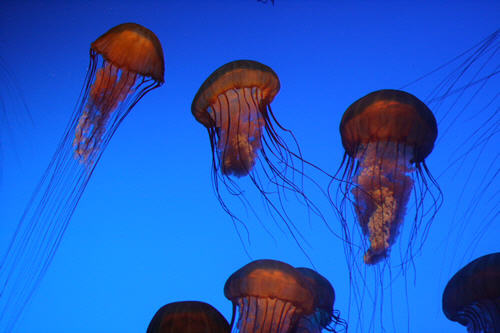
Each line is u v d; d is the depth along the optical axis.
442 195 2.03
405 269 2.04
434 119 1.92
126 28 2.10
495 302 1.83
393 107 1.88
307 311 1.89
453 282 1.89
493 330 1.84
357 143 1.94
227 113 2.10
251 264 1.88
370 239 1.99
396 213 1.97
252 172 2.12
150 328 1.84
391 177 1.96
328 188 2.05
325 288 2.01
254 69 2.02
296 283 1.85
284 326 1.90
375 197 1.98
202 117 2.11
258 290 1.84
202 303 1.86
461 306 1.86
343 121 1.96
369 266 2.02
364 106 1.91
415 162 1.96
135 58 2.11
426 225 2.06
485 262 1.85
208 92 2.04
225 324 1.85
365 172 1.99
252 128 2.10
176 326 1.81
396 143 1.96
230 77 2.02
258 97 2.10
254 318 1.89
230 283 1.88
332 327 2.01
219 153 2.11
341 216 2.06
